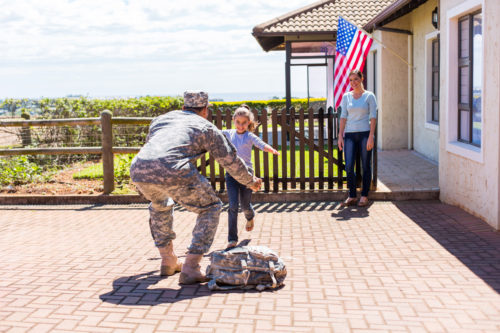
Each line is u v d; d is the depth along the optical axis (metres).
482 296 3.94
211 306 3.89
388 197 7.79
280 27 15.99
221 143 4.36
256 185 4.66
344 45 10.77
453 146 7.17
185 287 4.35
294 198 8.05
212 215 4.41
